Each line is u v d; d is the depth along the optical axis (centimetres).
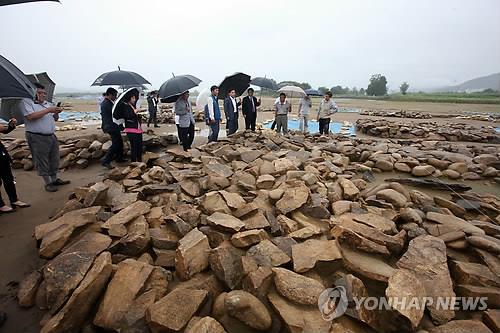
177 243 261
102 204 350
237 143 659
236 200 326
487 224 294
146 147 763
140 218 296
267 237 264
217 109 733
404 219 306
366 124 1257
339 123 1609
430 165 547
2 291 240
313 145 700
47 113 430
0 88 251
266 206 332
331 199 358
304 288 196
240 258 233
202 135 1084
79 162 613
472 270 219
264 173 427
